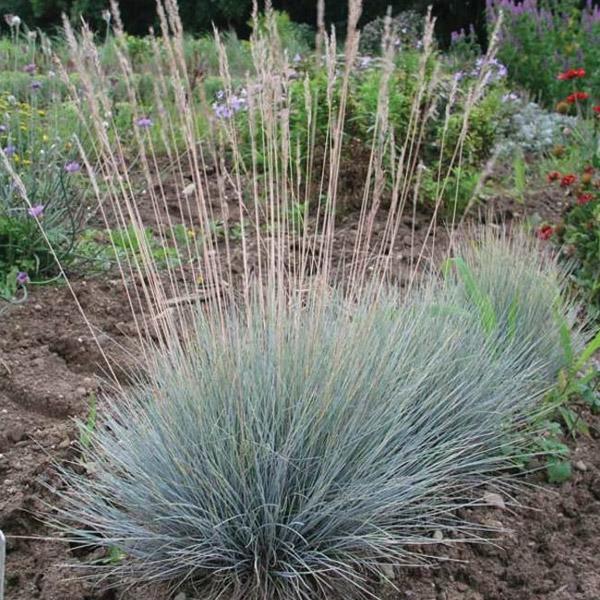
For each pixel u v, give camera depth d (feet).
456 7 55.21
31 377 12.52
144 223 19.38
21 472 10.41
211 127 10.44
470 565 9.34
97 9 59.16
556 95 36.52
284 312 9.77
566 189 20.27
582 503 10.60
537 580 9.14
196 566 8.82
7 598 8.64
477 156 21.74
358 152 20.27
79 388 12.34
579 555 9.59
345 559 9.11
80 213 16.67
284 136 9.66
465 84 26.48
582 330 15.34
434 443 10.51
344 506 9.05
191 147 10.01
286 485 8.98
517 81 39.04
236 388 9.33
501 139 26.17
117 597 8.70
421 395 10.67
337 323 10.19
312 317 9.71
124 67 10.09
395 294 12.46
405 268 17.37
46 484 9.82
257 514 8.86
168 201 21.08
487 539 9.75
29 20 61.52
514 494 10.67
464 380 10.91
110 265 16.29
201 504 8.98
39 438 11.16
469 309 13.02
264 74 9.84
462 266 12.32
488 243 14.84
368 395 9.55
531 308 13.35
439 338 11.34
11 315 14.14
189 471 9.00
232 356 9.45
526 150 27.76
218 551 8.90
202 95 10.55
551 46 38.42
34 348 13.37
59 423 11.64
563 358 13.01
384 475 9.13
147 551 9.00
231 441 8.89
